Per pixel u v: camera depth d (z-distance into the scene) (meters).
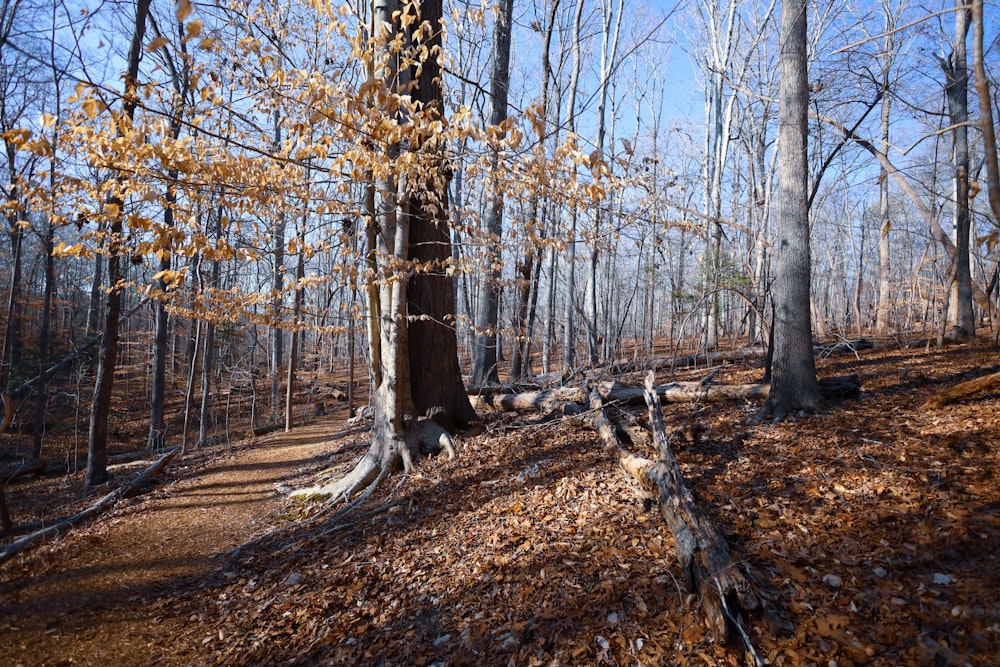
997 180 3.09
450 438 8.66
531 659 3.74
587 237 7.27
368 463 8.45
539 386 12.56
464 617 4.45
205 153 5.18
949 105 11.55
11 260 21.48
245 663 4.66
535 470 7.06
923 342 13.52
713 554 3.85
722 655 3.37
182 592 6.16
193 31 3.04
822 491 4.98
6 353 18.20
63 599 6.02
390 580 5.41
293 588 5.76
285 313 8.77
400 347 8.49
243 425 22.44
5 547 7.64
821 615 3.53
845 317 24.09
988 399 6.50
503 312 14.12
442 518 6.49
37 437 16.77
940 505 4.38
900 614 3.42
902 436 5.87
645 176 6.07
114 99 3.94
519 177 5.64
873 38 4.16
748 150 20.05
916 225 18.38
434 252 9.23
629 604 3.97
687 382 10.12
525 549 5.09
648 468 5.20
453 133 5.11
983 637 3.08
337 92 5.12
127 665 4.81
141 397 26.92
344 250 7.01
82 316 30.75
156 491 10.59
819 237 25.28
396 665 4.13
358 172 5.74
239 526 8.23
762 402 8.43
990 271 12.02
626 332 25.86
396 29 7.75
